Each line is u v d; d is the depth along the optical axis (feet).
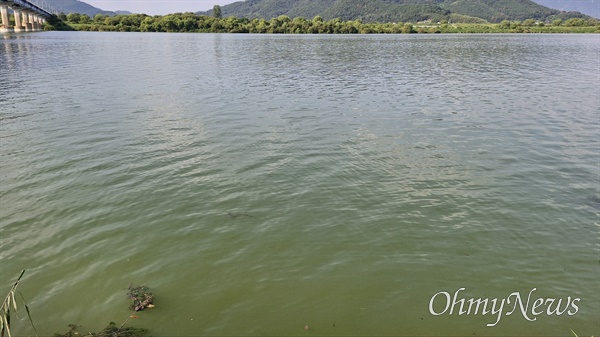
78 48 217.77
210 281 26.96
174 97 84.99
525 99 88.89
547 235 32.99
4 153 48.70
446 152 52.19
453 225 34.14
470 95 92.99
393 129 62.59
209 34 467.93
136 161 46.75
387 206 37.11
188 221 34.06
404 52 219.20
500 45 285.84
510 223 34.68
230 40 327.88
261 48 240.12
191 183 41.16
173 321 23.58
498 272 28.40
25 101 78.43
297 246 30.86
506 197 39.50
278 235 32.19
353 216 35.24
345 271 28.14
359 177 43.39
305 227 33.42
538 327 23.88
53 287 26.25
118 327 22.97
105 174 43.01
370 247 30.89
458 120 69.05
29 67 133.18
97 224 33.47
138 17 531.50
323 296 25.84
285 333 22.95
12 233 32.01
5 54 177.78
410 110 76.38
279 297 25.67
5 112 69.31
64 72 121.19
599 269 28.94
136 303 24.67
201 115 69.31
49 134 56.54
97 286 26.40
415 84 108.58
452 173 45.14
